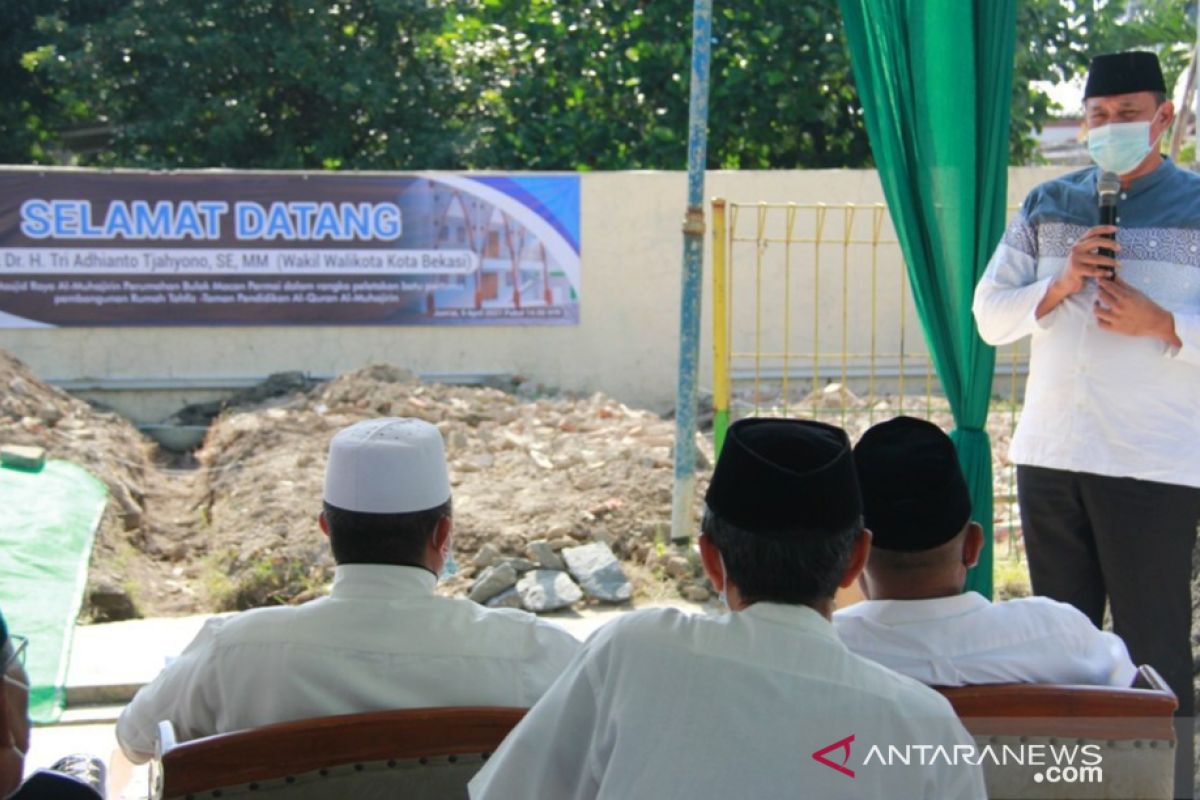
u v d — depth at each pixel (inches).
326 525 107.3
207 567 302.2
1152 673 98.7
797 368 513.3
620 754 78.2
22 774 82.2
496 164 661.9
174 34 627.2
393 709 98.7
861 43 168.9
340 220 481.1
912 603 99.3
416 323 491.2
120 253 468.8
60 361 469.7
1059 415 148.9
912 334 515.8
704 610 262.5
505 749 84.2
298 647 102.9
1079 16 621.6
